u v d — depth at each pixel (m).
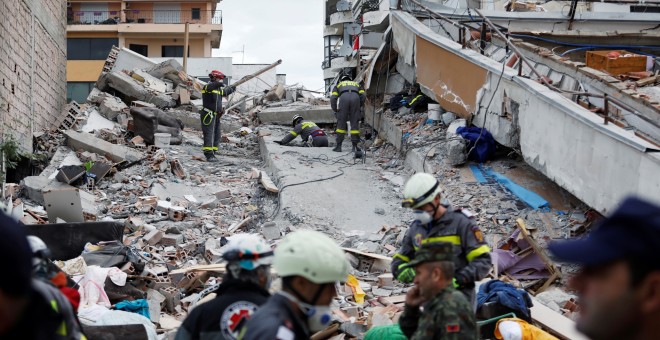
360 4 34.03
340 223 12.40
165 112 19.72
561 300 8.99
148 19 49.00
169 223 12.48
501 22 17.59
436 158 13.82
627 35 16.59
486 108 13.49
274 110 20.52
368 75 18.09
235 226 12.54
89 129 17.86
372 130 17.81
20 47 16.27
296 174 14.33
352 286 9.38
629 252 1.85
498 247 10.20
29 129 17.02
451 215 5.91
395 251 11.12
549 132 11.52
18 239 2.64
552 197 11.85
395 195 13.58
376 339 6.36
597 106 12.39
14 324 2.70
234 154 17.47
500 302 7.43
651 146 9.44
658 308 1.83
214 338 4.05
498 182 12.62
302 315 3.58
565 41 16.52
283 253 3.60
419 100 16.88
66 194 11.89
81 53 48.03
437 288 4.67
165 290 9.11
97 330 6.28
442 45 15.06
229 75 44.81
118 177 14.44
